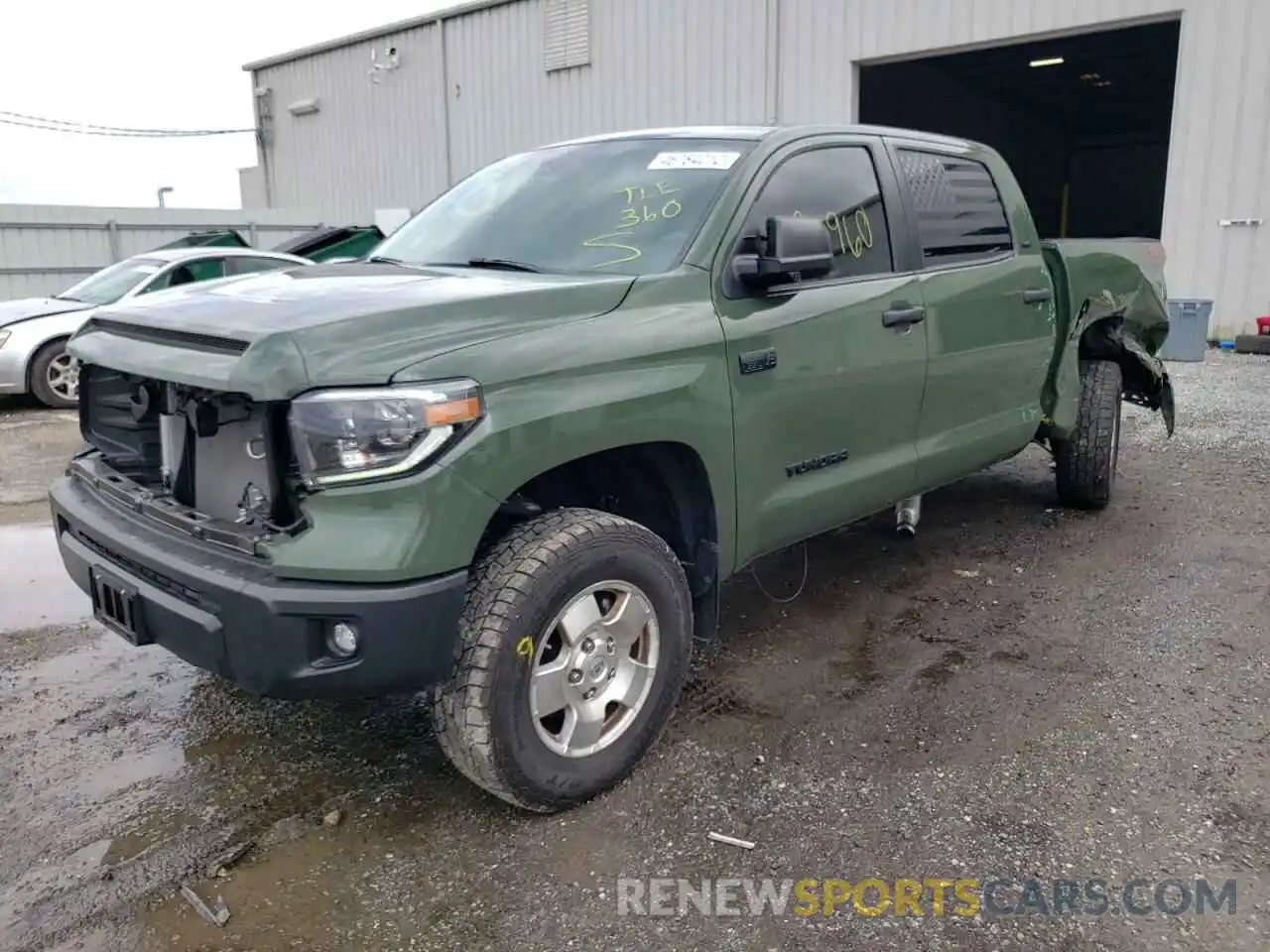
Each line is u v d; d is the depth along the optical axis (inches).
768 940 92.2
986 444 180.4
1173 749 124.2
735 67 692.1
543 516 110.4
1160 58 816.3
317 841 107.5
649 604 116.3
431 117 887.7
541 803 109.2
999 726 130.5
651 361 114.1
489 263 135.6
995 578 186.1
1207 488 246.2
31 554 208.4
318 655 95.4
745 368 125.7
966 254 172.4
